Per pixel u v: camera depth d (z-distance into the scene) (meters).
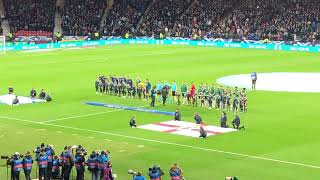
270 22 149.25
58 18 157.12
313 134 54.31
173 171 37.81
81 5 160.75
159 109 66.94
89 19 158.38
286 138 52.94
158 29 157.62
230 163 45.19
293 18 147.62
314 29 142.62
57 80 89.19
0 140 52.69
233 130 56.22
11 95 75.44
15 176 39.75
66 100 72.69
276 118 61.66
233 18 154.25
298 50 136.50
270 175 42.12
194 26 155.75
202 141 51.97
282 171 43.09
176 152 48.41
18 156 40.03
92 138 53.28
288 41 140.38
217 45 148.75
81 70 100.56
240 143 51.19
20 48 139.50
